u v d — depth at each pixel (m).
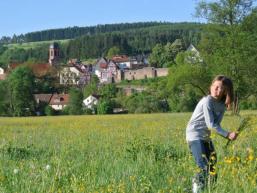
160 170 9.21
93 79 177.75
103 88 139.12
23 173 8.62
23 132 28.23
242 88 59.78
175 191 7.32
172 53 193.00
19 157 12.80
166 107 102.12
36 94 146.50
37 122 54.06
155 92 104.50
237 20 61.34
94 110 111.75
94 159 10.80
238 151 9.58
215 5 60.75
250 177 7.08
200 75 63.88
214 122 8.05
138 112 102.94
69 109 112.81
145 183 7.73
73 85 166.50
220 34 61.53
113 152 12.65
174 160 10.61
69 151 13.11
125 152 12.16
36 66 163.25
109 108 107.81
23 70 118.50
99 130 27.78
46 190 7.44
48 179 7.92
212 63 61.53
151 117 60.94
